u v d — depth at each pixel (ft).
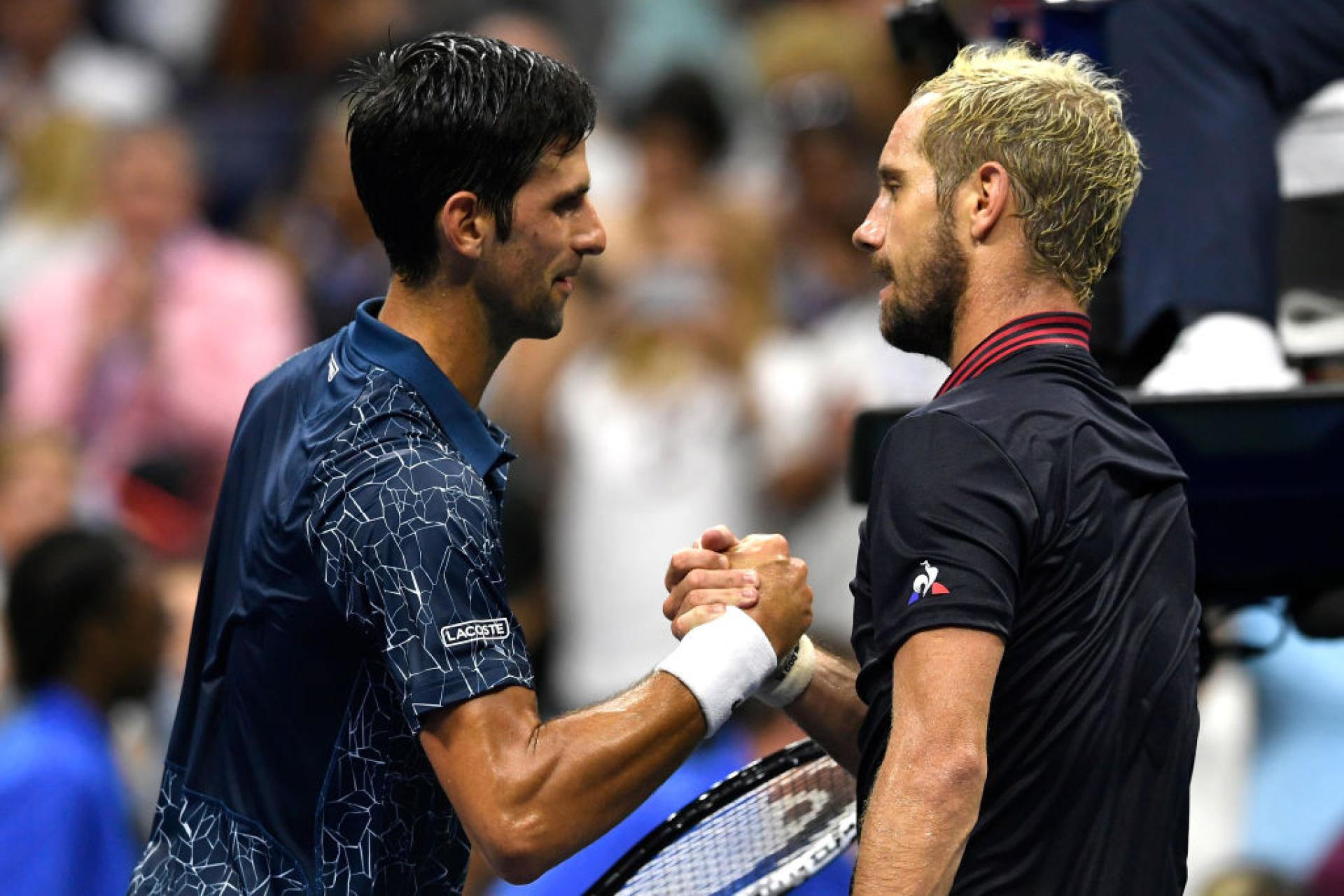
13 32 105.09
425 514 31.48
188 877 33.30
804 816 37.45
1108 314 40.78
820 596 75.10
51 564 57.16
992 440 29.19
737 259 83.51
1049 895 29.32
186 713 34.40
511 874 30.86
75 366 85.61
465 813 30.86
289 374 34.37
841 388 76.54
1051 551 29.12
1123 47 40.52
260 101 103.40
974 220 30.60
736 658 32.55
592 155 94.84
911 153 31.32
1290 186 41.34
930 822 28.02
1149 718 29.66
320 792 32.53
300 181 98.73
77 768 55.31
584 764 31.07
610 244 84.43
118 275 86.22
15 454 73.87
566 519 76.13
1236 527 35.81
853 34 98.53
